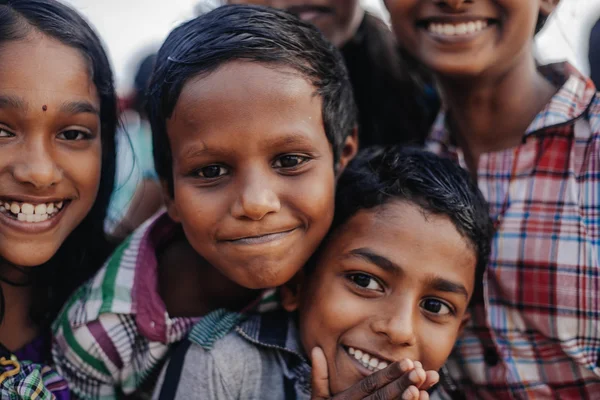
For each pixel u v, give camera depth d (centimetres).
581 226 151
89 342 145
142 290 146
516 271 155
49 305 156
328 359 135
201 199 127
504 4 151
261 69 124
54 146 132
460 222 136
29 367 136
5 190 129
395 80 203
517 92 164
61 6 139
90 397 150
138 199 235
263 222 124
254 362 138
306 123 127
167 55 136
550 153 158
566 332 152
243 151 122
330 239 139
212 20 137
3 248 134
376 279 133
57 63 130
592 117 157
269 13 140
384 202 136
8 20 129
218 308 153
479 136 172
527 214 156
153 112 140
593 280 148
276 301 145
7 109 126
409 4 158
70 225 141
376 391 119
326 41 145
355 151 159
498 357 158
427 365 134
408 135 200
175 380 135
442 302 135
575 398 155
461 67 155
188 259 154
